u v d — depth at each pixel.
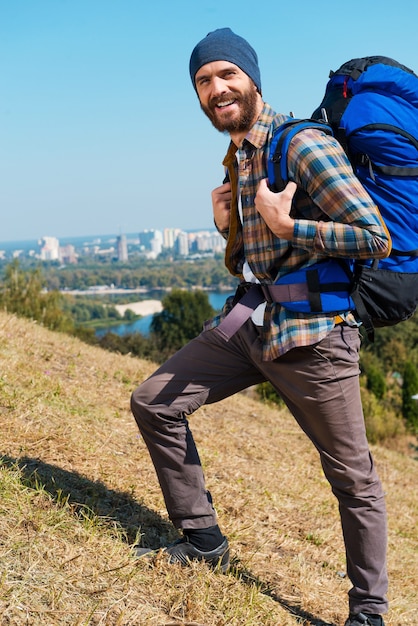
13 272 16.11
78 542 2.75
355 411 2.58
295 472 5.49
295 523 4.26
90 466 3.66
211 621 2.57
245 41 2.55
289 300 2.46
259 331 2.62
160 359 23.75
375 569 2.65
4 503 2.82
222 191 2.77
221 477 4.60
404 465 8.63
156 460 2.82
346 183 2.30
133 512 3.27
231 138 2.59
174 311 42.97
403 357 44.19
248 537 3.68
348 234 2.29
